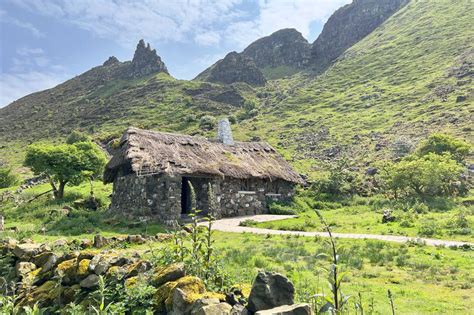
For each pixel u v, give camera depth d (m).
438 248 14.50
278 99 103.56
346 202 35.56
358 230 20.62
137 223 21.52
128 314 5.78
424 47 96.19
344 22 151.62
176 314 5.25
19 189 41.84
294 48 160.00
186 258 6.98
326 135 64.50
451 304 8.22
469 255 13.21
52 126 114.94
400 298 8.64
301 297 6.52
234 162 29.67
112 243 13.27
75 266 7.65
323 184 38.00
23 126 122.19
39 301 7.47
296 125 75.12
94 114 115.94
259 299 5.20
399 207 28.95
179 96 117.19
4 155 87.81
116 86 144.38
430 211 26.69
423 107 62.97
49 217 23.11
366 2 151.50
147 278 6.17
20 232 16.78
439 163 33.41
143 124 94.62
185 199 28.25
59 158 32.94
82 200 28.91
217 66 148.12
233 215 28.38
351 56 116.75
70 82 171.50
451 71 74.06
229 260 11.52
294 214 30.48
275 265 11.55
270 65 161.00
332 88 95.94
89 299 6.69
